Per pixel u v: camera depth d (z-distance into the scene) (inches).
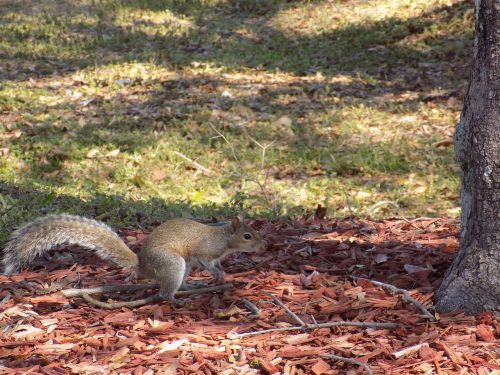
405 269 306.2
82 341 249.8
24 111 700.7
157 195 519.8
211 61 864.9
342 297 278.5
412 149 601.9
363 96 746.2
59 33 977.5
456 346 240.2
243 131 641.0
